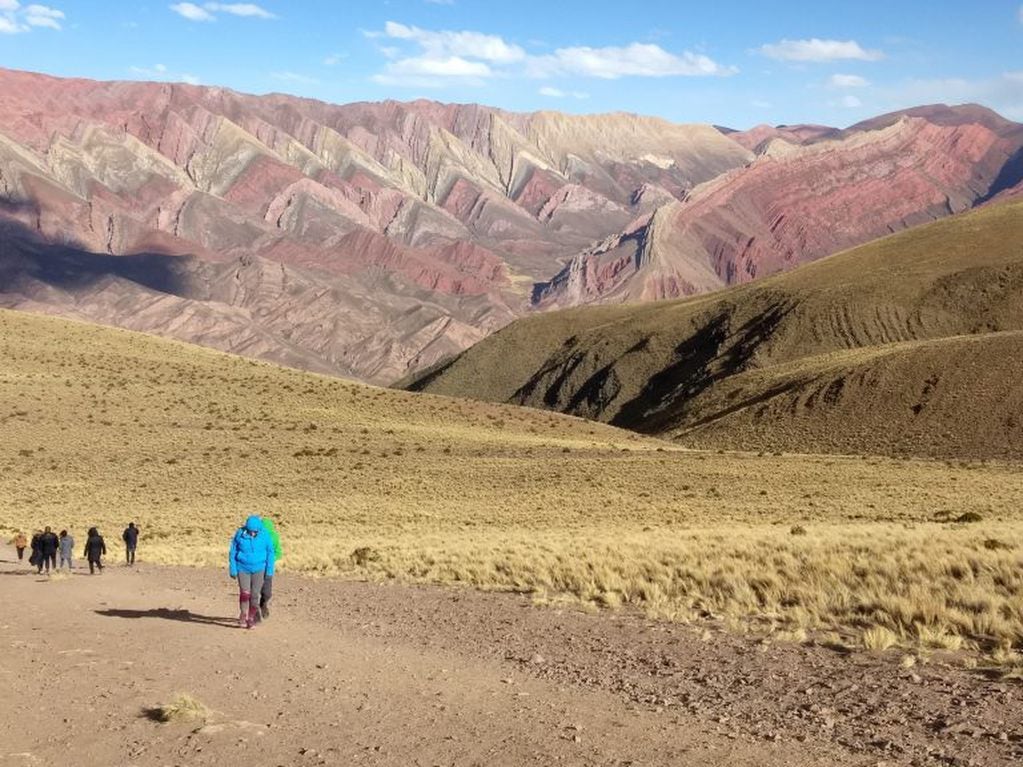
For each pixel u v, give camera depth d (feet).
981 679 37.70
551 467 247.70
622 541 100.78
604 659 44.04
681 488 217.97
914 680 37.83
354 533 156.15
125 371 347.56
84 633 52.49
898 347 511.40
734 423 491.72
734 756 28.37
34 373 324.80
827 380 486.79
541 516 172.86
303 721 33.01
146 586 81.56
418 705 35.14
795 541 90.63
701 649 45.78
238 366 396.98
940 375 454.40
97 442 260.62
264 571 55.77
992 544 80.74
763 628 51.08
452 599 67.46
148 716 33.76
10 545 147.02
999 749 28.73
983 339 476.54
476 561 90.12
